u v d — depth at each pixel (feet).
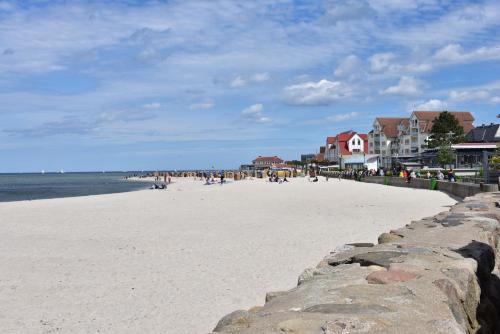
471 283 19.74
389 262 21.71
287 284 38.73
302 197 135.54
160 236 64.39
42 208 109.91
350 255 25.04
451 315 15.16
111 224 78.28
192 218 85.92
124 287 38.91
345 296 16.39
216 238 61.93
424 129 331.16
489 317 20.36
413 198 123.54
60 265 47.06
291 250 52.65
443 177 167.63
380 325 13.28
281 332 13.05
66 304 34.73
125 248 55.77
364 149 437.58
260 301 34.63
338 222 75.61
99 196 157.38
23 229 72.79
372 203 110.42
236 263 46.65
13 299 35.94
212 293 36.86
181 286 38.91
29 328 30.04
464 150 192.75
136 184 348.79
